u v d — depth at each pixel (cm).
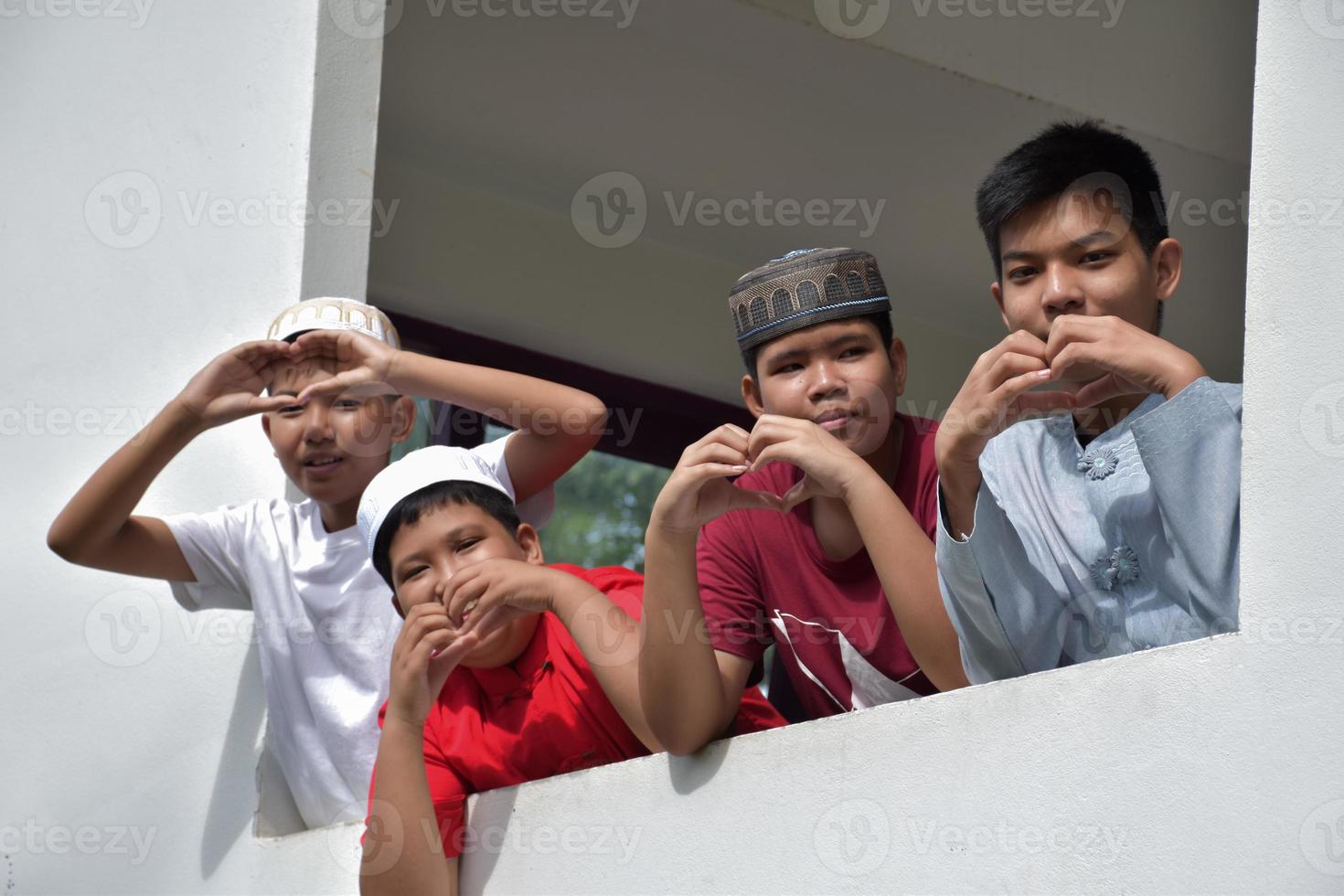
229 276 603
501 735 468
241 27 628
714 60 721
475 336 867
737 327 466
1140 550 379
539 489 534
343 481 537
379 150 828
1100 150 430
